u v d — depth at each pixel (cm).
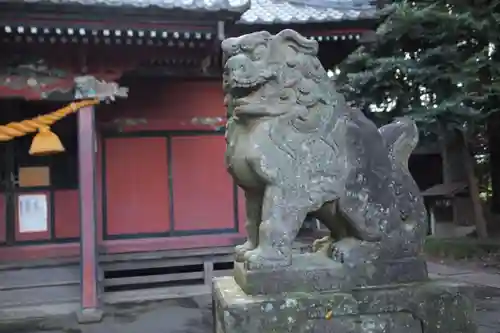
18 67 1082
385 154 487
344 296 435
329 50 1390
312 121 466
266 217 448
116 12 980
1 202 1431
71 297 1173
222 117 1433
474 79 1369
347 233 481
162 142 1406
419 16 1383
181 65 1322
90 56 1109
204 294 1239
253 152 450
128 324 1002
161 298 1207
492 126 1686
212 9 1016
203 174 1423
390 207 478
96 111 1367
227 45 459
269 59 462
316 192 457
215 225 1421
